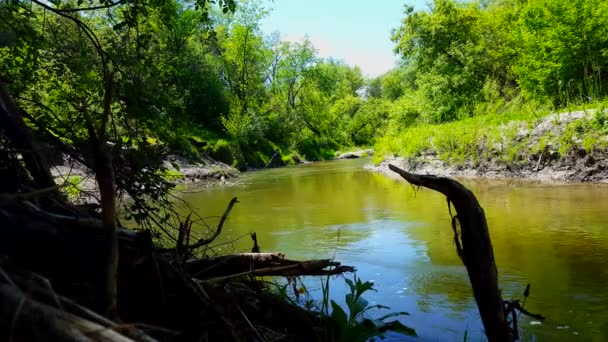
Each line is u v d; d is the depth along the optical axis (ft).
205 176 67.41
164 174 13.06
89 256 7.06
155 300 8.04
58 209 8.85
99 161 5.97
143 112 12.38
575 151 42.29
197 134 92.73
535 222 26.11
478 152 53.01
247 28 139.03
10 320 3.78
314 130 183.11
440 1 95.04
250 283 11.08
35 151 8.64
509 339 9.05
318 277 17.39
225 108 118.42
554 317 13.30
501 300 9.09
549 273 17.47
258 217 32.68
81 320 4.12
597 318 13.03
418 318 13.56
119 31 14.21
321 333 10.82
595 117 42.06
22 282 4.58
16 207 6.86
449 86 92.68
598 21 56.59
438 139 60.64
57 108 13.60
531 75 63.00
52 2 14.34
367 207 35.50
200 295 8.15
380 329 11.31
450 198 9.32
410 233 25.61
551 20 60.75
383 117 207.31
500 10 97.14
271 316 10.50
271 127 137.59
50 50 14.66
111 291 5.81
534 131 47.83
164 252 9.41
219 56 141.79
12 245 6.69
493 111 74.33
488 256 9.05
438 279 17.34
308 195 45.06
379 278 17.70
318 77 219.41
